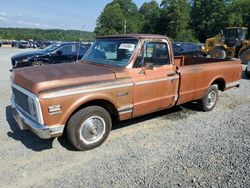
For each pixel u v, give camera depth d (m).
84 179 3.44
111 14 89.19
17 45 44.88
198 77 5.79
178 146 4.46
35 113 3.66
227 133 5.09
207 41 21.66
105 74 4.23
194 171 3.68
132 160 3.95
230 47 18.78
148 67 4.73
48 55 11.82
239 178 3.53
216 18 64.75
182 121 5.74
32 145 4.33
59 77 3.89
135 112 4.68
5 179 3.40
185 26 73.81
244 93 8.64
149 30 86.06
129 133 4.97
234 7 61.12
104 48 5.09
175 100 5.39
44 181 3.38
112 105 4.34
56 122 3.72
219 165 3.85
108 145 4.43
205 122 5.71
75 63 5.15
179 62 7.75
